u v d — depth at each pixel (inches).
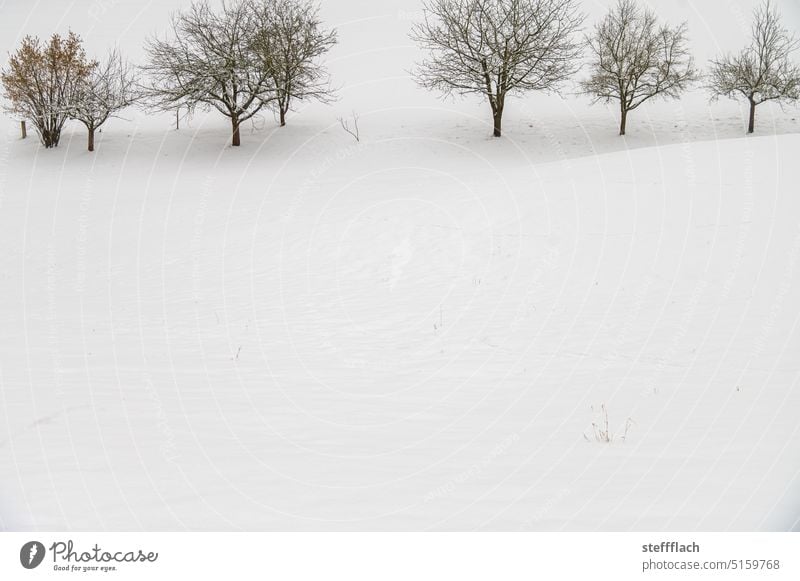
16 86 1170.0
